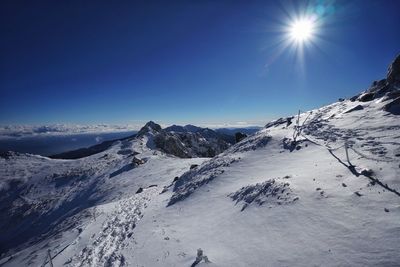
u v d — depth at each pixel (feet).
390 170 38.27
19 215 195.11
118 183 178.29
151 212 69.46
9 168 322.34
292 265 27.22
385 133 57.26
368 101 93.86
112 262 42.06
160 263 37.19
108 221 70.28
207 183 73.77
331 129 75.92
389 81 92.63
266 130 113.60
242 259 31.32
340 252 26.37
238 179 67.21
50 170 296.71
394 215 28.73
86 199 171.22
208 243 38.93
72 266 44.32
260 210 41.63
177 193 80.07
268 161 72.23
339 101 123.03
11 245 148.46
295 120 111.45
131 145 369.09
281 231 34.01
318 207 35.73
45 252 57.98
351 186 37.88
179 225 51.57
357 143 56.44
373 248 25.20
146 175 181.37
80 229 68.90
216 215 49.55
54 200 199.62
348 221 30.68
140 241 47.98
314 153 62.59
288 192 42.16
